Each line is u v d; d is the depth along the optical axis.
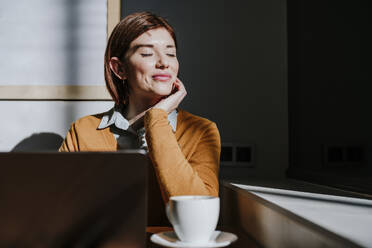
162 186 0.94
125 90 1.38
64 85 1.67
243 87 1.77
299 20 1.59
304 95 1.51
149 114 1.06
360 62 0.98
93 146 1.30
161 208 1.24
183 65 1.76
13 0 1.68
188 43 1.77
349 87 1.05
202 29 1.78
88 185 0.54
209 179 1.10
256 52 1.79
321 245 0.52
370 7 0.93
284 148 1.76
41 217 0.54
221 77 1.77
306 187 1.16
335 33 1.16
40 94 1.65
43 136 1.66
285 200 0.81
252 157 1.74
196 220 0.59
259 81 1.78
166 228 0.96
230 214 1.27
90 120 1.39
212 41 1.78
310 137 1.41
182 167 0.96
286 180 1.51
